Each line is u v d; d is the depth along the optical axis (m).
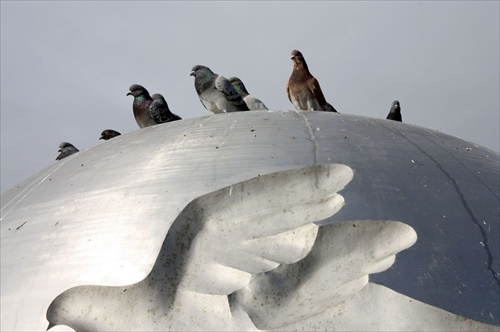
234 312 7.75
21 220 8.83
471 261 7.75
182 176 8.46
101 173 9.00
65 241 8.22
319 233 7.97
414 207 8.11
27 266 8.12
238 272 7.93
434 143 9.38
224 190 8.20
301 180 8.39
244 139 8.88
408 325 7.55
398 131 9.47
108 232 8.12
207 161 8.60
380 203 8.05
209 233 8.17
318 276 7.89
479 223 8.13
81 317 7.82
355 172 8.35
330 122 9.33
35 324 7.65
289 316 7.77
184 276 7.96
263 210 8.23
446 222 8.05
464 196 8.44
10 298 7.91
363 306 7.68
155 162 8.81
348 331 7.64
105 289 7.74
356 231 7.97
